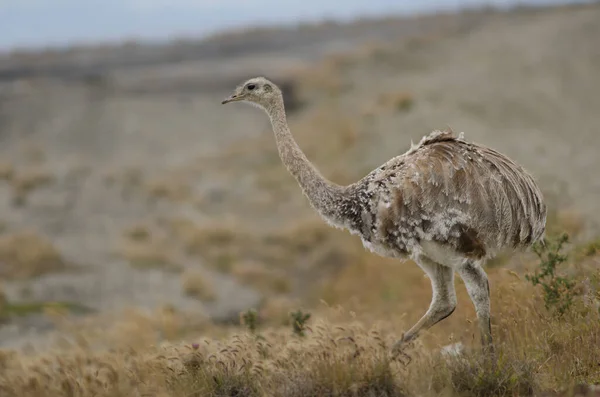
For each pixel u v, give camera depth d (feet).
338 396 65.67
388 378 66.85
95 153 362.53
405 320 98.37
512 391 65.82
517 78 339.36
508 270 83.30
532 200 72.84
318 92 408.87
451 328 88.58
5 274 188.24
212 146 357.00
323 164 262.67
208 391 68.95
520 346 74.28
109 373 74.38
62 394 71.05
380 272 154.20
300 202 256.52
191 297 174.81
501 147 230.68
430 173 71.92
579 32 427.74
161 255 203.92
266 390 67.67
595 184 179.52
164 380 71.67
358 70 440.86
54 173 302.45
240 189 275.39
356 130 288.92
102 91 472.44
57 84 506.48
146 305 166.20
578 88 309.01
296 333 91.76
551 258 79.71
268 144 326.85
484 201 70.69
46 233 229.86
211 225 226.99
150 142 372.38
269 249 214.48
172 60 622.95
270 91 81.25
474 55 418.92
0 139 390.63
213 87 471.21
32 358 92.89
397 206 72.69
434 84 349.41
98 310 162.40
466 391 65.62
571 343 71.82
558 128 253.44
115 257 205.16
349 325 81.56
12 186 283.18
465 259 71.56
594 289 77.97
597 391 63.21
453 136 75.20
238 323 155.33
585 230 125.80
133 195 272.72
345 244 205.36
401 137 266.57
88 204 261.65
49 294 174.50
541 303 81.10
